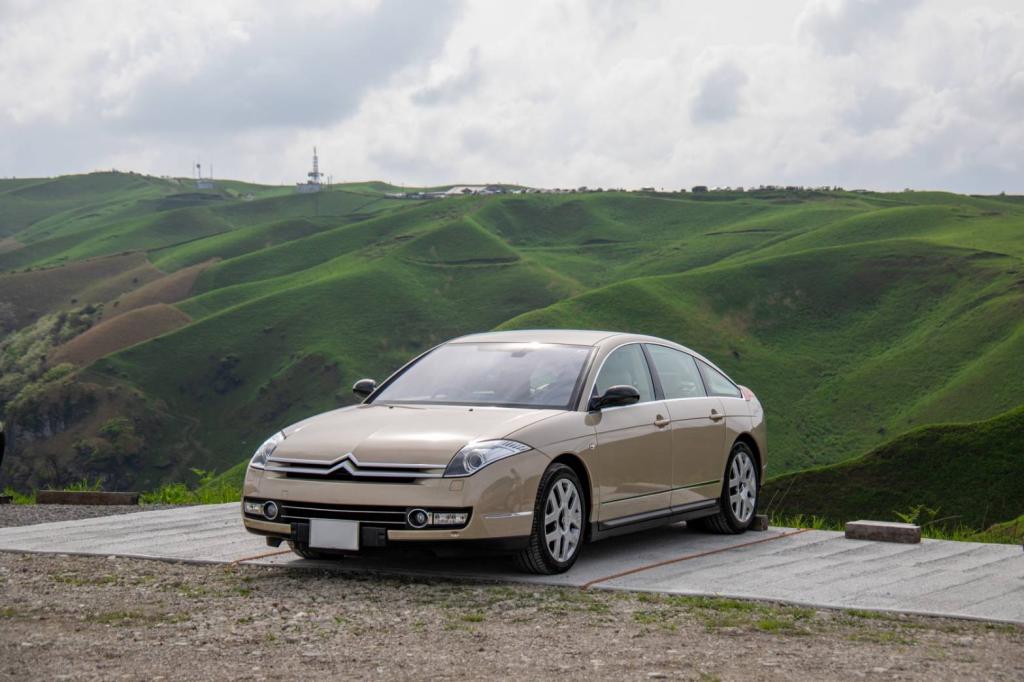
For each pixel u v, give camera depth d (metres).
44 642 4.83
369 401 7.55
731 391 8.96
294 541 6.46
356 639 4.92
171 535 8.45
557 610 5.62
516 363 7.56
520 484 6.35
